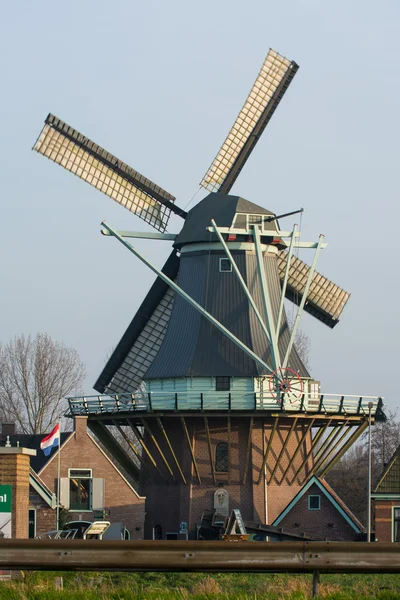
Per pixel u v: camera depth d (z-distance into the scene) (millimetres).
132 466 79312
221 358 71312
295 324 70938
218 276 73312
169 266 77250
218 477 71750
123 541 27281
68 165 74938
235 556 27266
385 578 44188
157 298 77188
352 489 114188
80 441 74000
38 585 29062
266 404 70125
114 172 76188
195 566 27234
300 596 27438
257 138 78938
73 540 27312
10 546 27250
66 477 73188
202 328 72500
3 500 37469
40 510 64375
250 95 78562
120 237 71812
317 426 75625
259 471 71562
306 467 73688
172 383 72250
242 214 73250
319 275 78812
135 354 78000
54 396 104750
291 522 71188
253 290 72938
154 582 41938
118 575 43156
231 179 78125
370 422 70438
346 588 35094
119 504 74062
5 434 79812
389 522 70125
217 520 70688
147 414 71062
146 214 76812
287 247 75500
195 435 72188
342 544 27391
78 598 27031
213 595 27703
